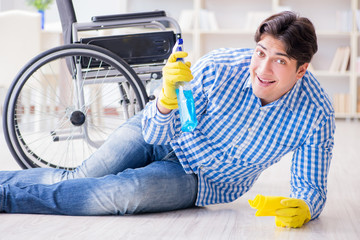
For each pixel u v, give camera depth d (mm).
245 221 1620
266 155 1595
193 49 5941
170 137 1561
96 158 1751
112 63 2139
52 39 4434
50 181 1757
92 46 2115
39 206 1607
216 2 6199
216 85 1528
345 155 3242
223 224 1579
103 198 1601
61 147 3387
